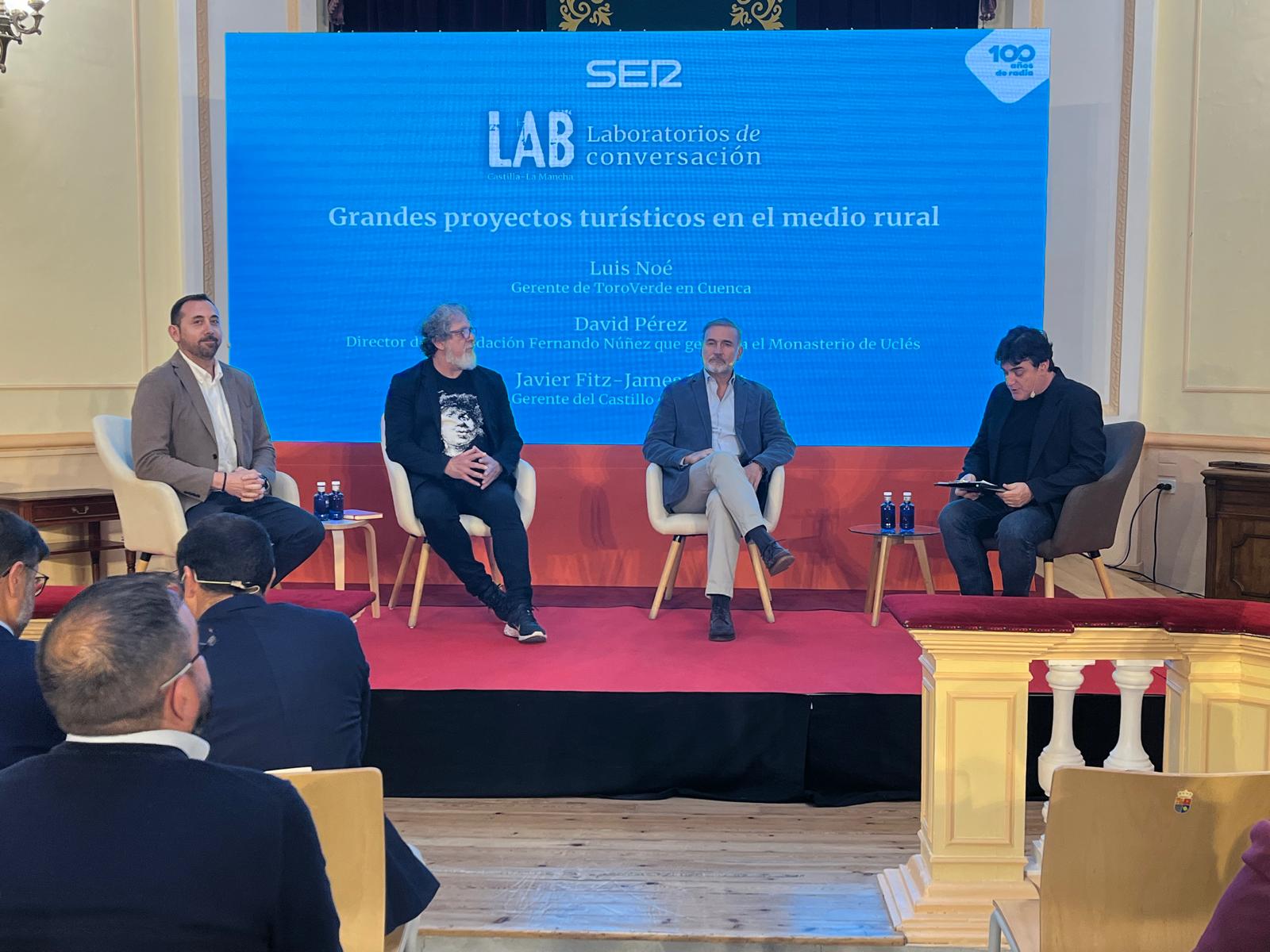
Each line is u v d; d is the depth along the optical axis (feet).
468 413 12.92
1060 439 12.30
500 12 16.34
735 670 10.59
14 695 4.89
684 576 15.51
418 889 5.65
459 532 12.25
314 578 15.61
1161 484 15.58
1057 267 16.01
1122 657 7.19
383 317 15.71
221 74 15.92
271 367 15.79
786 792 9.82
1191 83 15.20
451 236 15.62
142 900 3.10
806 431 15.53
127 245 15.55
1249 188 14.82
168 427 11.93
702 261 15.52
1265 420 14.76
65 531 14.83
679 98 15.39
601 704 9.84
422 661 10.94
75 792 3.21
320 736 5.69
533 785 9.88
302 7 16.35
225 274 16.12
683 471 12.92
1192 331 15.38
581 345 15.62
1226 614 7.03
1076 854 4.86
